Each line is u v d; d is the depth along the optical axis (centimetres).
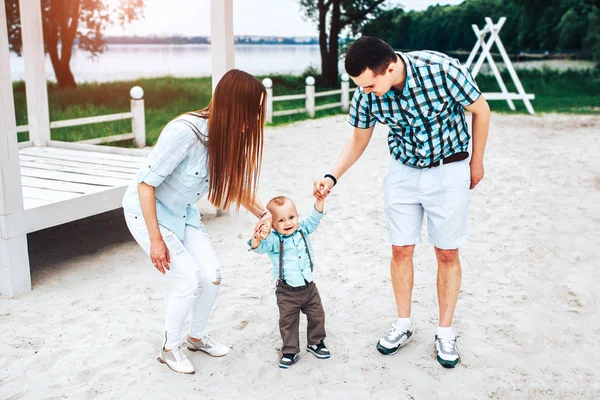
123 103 1516
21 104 1373
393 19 2328
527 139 1096
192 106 1550
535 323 394
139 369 339
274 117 1450
